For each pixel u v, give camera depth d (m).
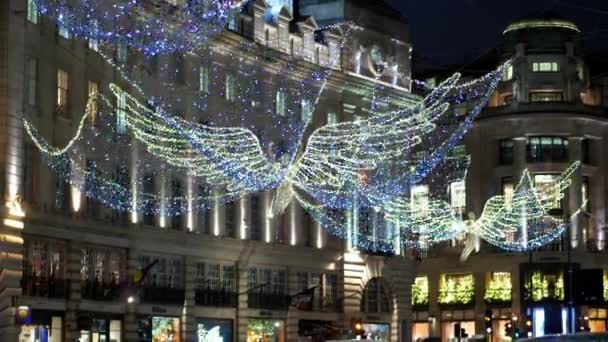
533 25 109.38
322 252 83.75
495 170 108.94
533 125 107.50
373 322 88.56
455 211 110.25
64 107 61.03
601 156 109.50
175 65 70.50
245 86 76.50
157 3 66.12
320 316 83.38
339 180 84.75
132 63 66.56
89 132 62.62
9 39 56.53
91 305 62.69
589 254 106.81
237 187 75.25
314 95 82.88
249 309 76.88
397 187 91.12
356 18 86.94
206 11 69.81
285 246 80.00
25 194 57.81
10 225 55.91
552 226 106.62
